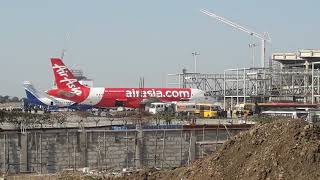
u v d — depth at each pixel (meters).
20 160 76.44
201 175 49.34
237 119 110.00
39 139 77.88
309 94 164.50
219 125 90.00
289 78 169.00
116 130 82.69
